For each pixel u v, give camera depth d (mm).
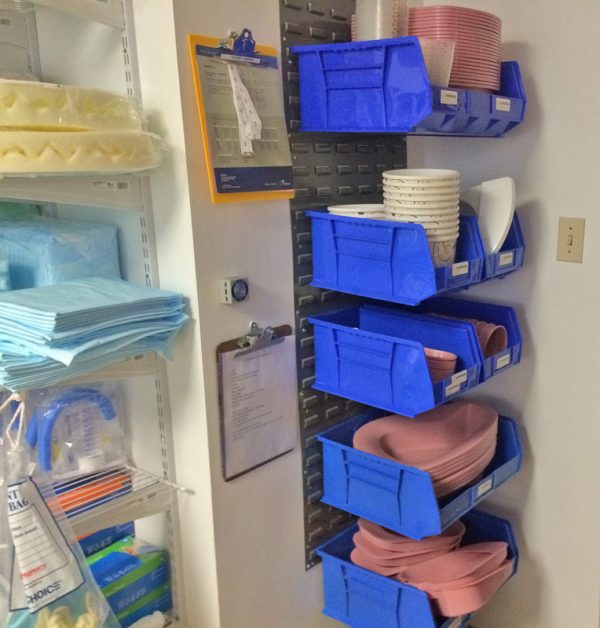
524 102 1481
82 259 1346
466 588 1427
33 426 1351
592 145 1455
